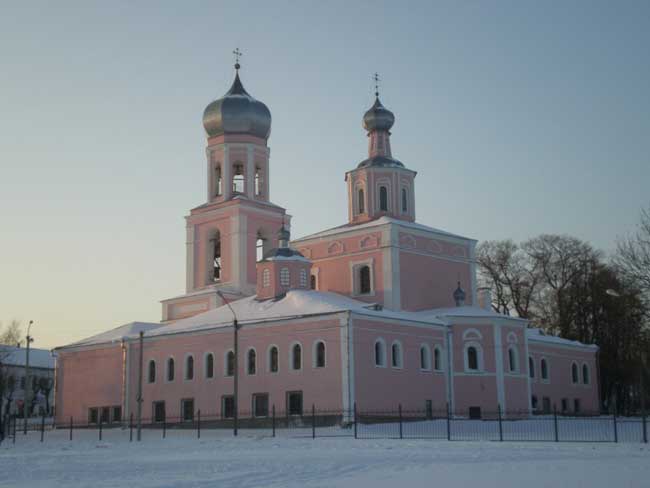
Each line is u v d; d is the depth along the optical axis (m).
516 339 70.25
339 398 59.75
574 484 22.38
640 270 55.72
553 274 96.75
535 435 49.59
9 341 130.25
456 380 67.75
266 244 81.56
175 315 81.19
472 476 25.23
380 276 72.88
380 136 81.88
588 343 92.94
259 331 65.44
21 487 24.58
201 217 82.12
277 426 62.38
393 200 78.81
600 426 55.66
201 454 39.31
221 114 81.75
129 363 74.56
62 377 80.06
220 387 67.25
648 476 24.22
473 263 80.00
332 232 77.12
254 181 82.12
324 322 61.62
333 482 24.30
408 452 37.00
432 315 69.12
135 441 55.78
